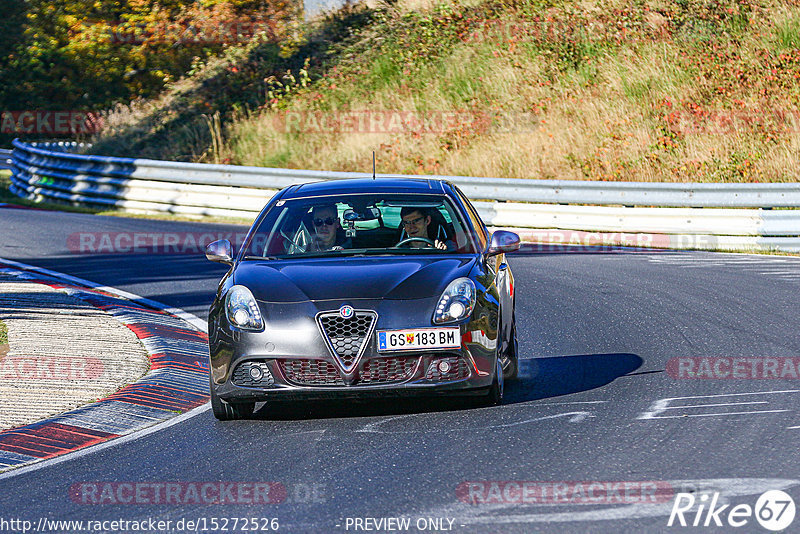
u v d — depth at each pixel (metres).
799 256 53.50
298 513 17.81
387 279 24.50
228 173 77.81
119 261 56.94
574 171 79.19
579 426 22.94
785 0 97.50
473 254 26.69
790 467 19.11
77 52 145.62
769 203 58.00
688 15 99.44
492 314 24.77
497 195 68.44
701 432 21.95
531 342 34.44
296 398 23.94
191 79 116.75
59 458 22.70
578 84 93.75
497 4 111.38
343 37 115.12
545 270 51.50
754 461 19.62
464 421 23.91
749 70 89.62
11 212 81.12
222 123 102.12
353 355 23.55
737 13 97.94
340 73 106.81
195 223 73.25
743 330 34.47
